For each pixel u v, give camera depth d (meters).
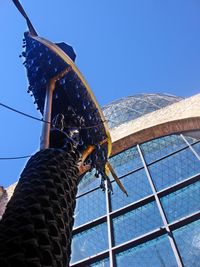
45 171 2.53
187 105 13.57
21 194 2.33
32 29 4.34
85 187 13.69
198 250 8.19
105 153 4.01
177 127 13.33
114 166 13.96
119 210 11.24
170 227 9.30
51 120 3.62
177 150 12.65
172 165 12.10
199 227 8.80
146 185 11.88
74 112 3.74
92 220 11.69
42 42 4.08
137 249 9.30
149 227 9.97
